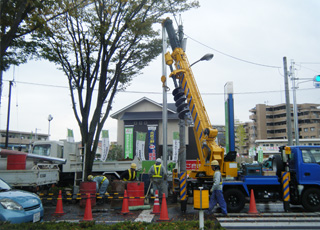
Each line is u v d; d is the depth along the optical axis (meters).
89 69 14.32
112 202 10.73
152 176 11.93
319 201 10.24
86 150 14.19
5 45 8.98
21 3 9.24
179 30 12.66
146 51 15.30
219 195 9.48
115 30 13.20
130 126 31.05
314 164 10.41
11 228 5.61
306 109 82.25
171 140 30.48
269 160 11.86
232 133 10.66
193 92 11.26
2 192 7.36
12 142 69.56
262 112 89.12
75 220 8.91
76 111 14.52
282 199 10.56
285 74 18.81
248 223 8.47
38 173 11.18
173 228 6.33
